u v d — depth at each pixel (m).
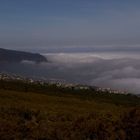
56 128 30.53
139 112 32.03
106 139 29.88
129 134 30.69
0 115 34.25
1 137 27.36
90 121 31.61
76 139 29.14
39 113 37.16
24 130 29.31
